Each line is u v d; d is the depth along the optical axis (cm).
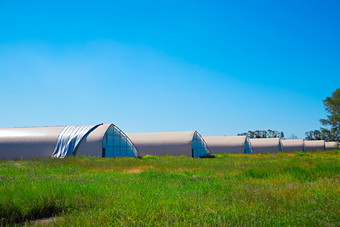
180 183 1197
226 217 636
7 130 4038
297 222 616
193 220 611
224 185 1105
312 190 950
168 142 4719
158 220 614
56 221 630
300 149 7588
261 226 588
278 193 903
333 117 5369
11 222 656
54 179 1207
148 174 1475
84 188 928
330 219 645
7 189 853
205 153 5166
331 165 1608
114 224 588
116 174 1577
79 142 3484
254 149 6912
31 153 3525
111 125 3691
